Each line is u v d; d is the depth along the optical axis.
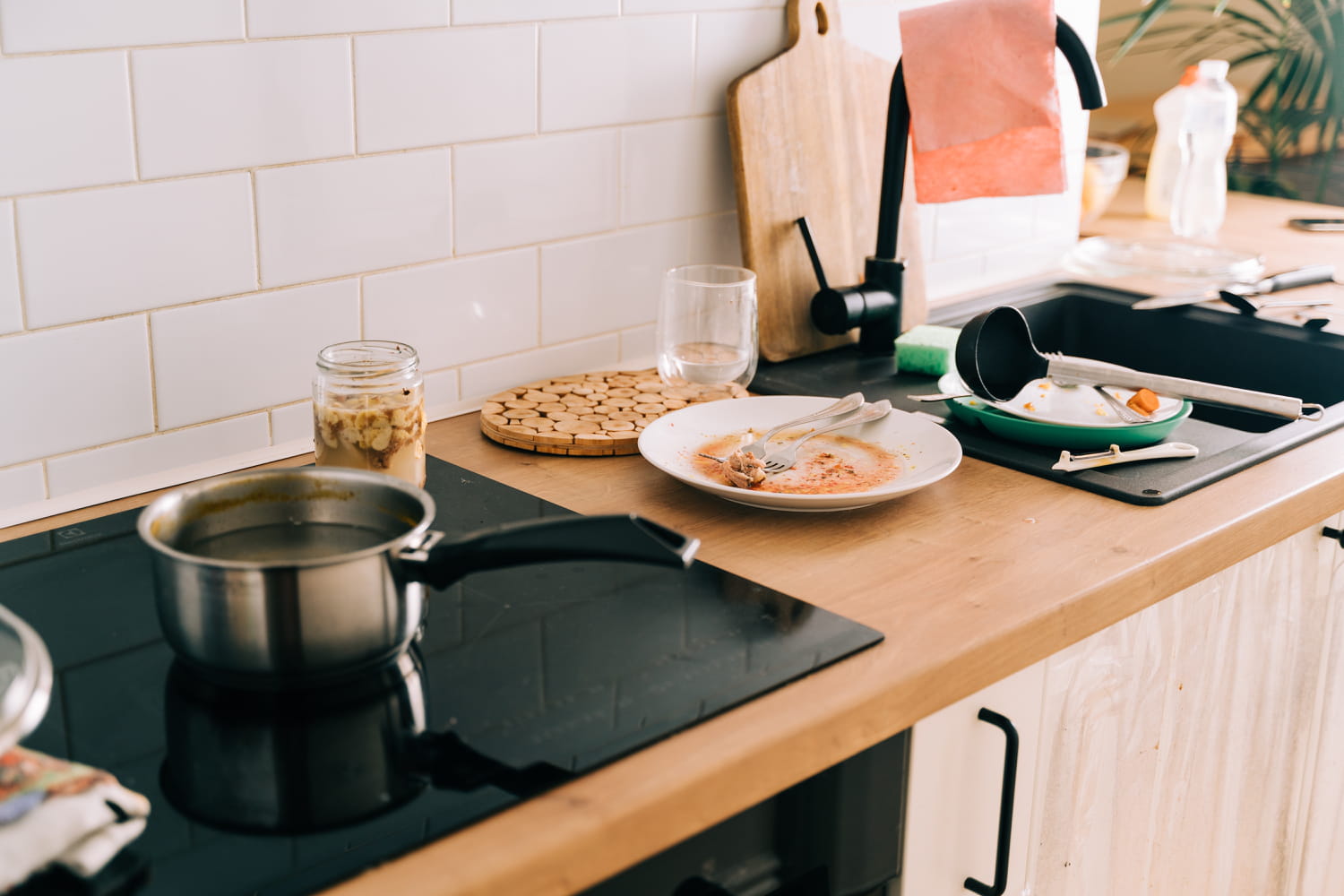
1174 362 1.69
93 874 0.62
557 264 1.38
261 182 1.12
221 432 1.17
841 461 1.17
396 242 1.24
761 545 1.03
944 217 1.80
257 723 0.75
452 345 1.32
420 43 1.19
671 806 0.70
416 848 0.65
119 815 0.64
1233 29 2.32
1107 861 1.15
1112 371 1.29
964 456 1.23
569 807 0.68
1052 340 1.81
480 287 1.32
